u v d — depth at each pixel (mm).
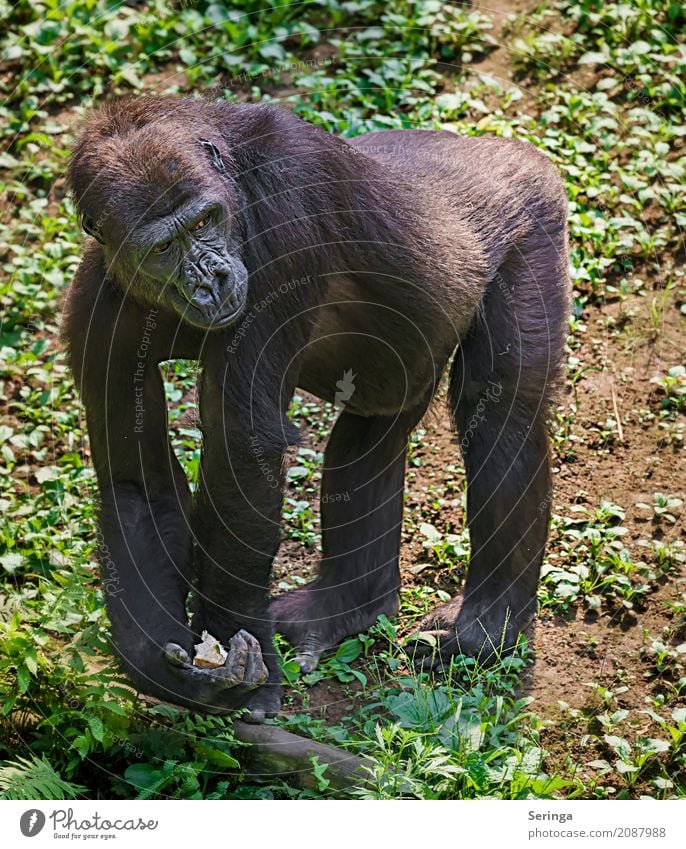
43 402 13367
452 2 17438
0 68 17219
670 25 16766
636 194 14875
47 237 15047
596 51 16641
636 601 11477
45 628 10180
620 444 12914
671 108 15891
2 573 11672
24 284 14539
